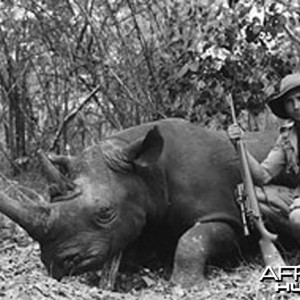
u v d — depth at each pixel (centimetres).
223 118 1284
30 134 1467
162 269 1034
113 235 977
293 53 1277
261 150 1068
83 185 977
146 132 1036
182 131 1052
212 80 1276
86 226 964
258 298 873
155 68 1355
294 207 976
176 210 1026
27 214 951
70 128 1472
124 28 1407
